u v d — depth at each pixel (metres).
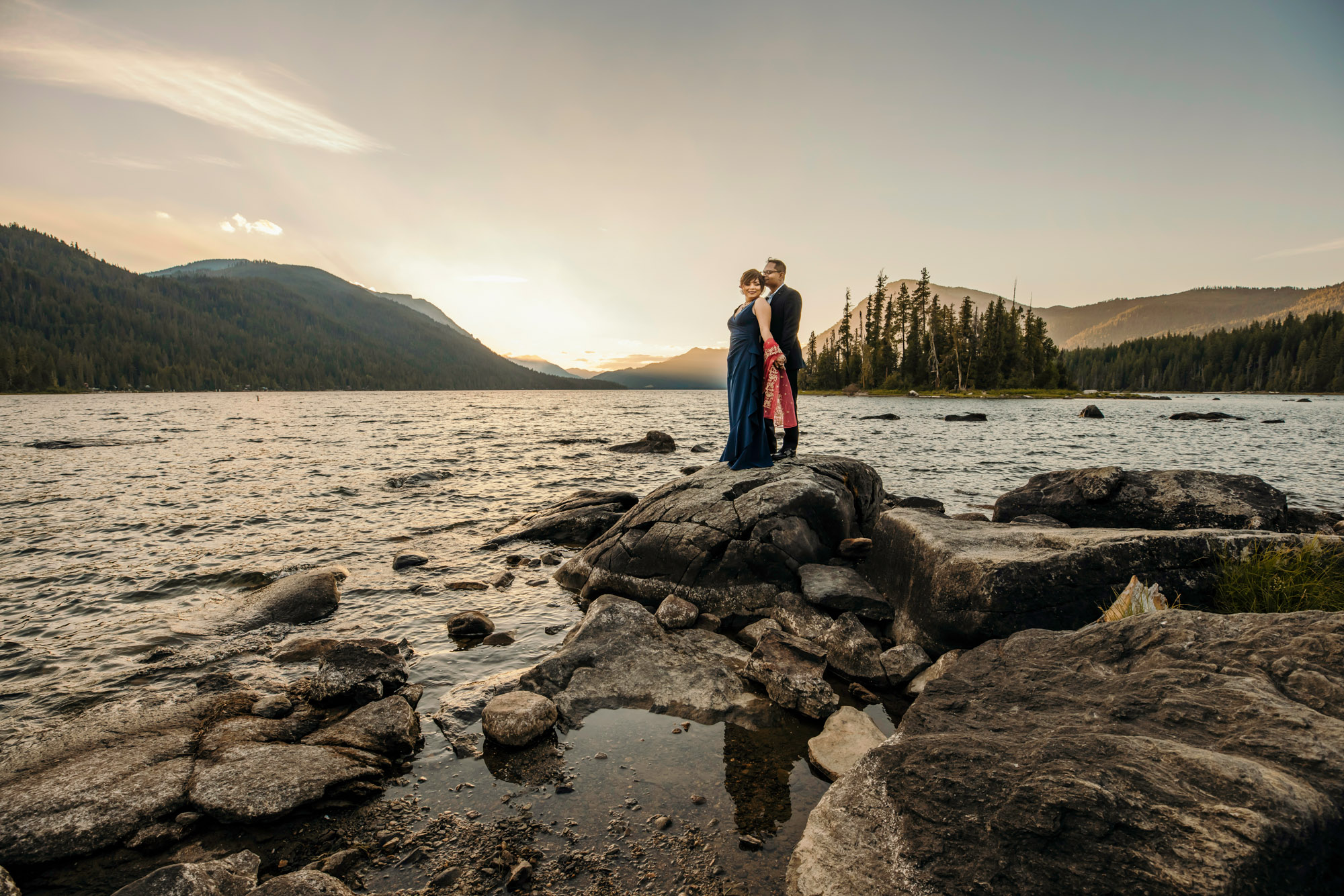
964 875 2.71
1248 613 4.00
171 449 27.33
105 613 7.68
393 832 3.68
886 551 7.49
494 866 3.38
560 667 5.69
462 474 20.36
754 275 9.15
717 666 5.90
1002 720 3.72
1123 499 9.45
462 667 6.17
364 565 9.91
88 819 3.61
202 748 4.33
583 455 26.58
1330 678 3.18
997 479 19.16
